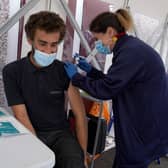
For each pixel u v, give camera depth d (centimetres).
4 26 145
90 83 128
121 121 133
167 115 139
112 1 221
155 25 278
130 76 122
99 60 219
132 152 134
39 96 124
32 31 118
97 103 176
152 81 129
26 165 69
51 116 127
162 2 282
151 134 134
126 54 124
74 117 136
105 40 139
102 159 231
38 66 125
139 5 251
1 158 71
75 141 122
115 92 125
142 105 130
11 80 122
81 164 107
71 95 132
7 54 159
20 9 149
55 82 127
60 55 190
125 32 138
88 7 201
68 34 192
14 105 121
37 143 83
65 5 174
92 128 174
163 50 294
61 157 110
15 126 97
